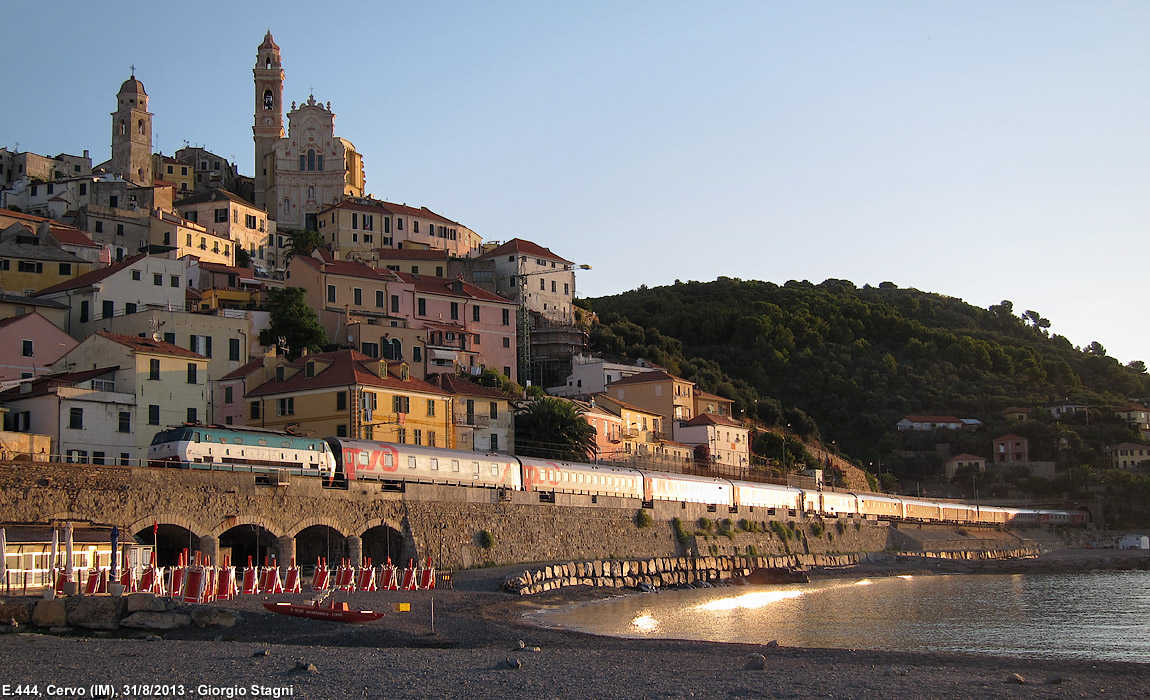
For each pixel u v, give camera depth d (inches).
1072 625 2669.8
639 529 4023.1
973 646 2222.0
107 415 3117.6
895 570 4958.2
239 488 2549.2
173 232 5944.9
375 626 2016.5
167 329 4018.2
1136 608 3189.0
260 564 2856.8
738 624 2571.4
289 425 3789.4
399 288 5447.8
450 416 4089.6
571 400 5098.4
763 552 4773.6
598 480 3922.2
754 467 5999.0
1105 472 7815.0
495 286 6835.6
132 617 1876.2
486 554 3235.7
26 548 2042.3
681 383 6264.8
